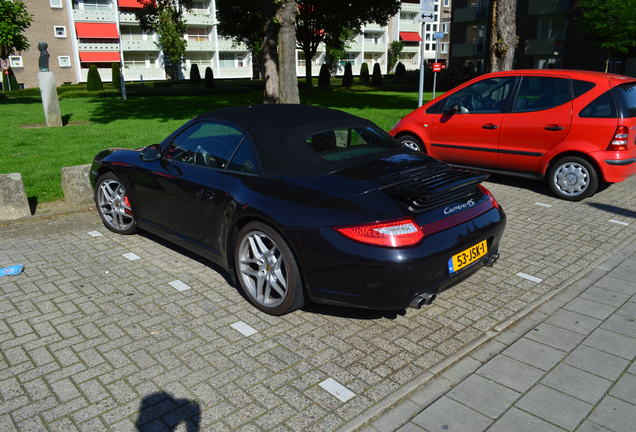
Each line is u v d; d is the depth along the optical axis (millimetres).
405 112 17359
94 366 3119
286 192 3555
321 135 4004
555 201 6777
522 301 3992
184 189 4340
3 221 5930
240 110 4504
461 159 7836
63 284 4293
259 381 2969
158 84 47031
